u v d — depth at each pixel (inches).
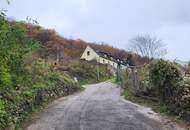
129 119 642.2
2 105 562.6
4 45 618.2
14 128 562.9
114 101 936.3
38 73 1099.3
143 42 2714.1
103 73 2699.3
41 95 891.4
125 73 1440.7
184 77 741.3
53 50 2529.5
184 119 621.3
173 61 810.2
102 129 556.4
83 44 3961.6
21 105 673.0
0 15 588.7
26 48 704.4
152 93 895.7
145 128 559.2
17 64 702.5
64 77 1462.8
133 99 938.7
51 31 3090.6
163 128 558.3
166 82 760.3
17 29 665.0
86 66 2488.9
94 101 944.9
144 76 965.8
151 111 741.3
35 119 668.1
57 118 670.5
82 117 669.9
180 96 665.6
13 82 725.3
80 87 1612.9
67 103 919.7
